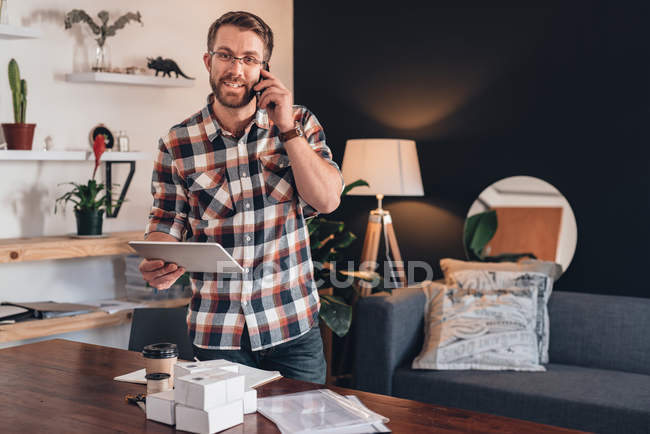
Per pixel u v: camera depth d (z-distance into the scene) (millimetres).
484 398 2939
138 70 3486
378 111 4238
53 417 1462
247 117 1885
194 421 1354
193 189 1928
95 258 3543
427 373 3143
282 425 1375
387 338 3221
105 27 3355
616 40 3479
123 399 1584
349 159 3807
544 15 3666
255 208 1888
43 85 3273
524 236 3727
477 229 3854
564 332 3355
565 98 3621
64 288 3422
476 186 3893
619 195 3490
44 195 3326
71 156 3191
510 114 3783
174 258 1643
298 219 1943
